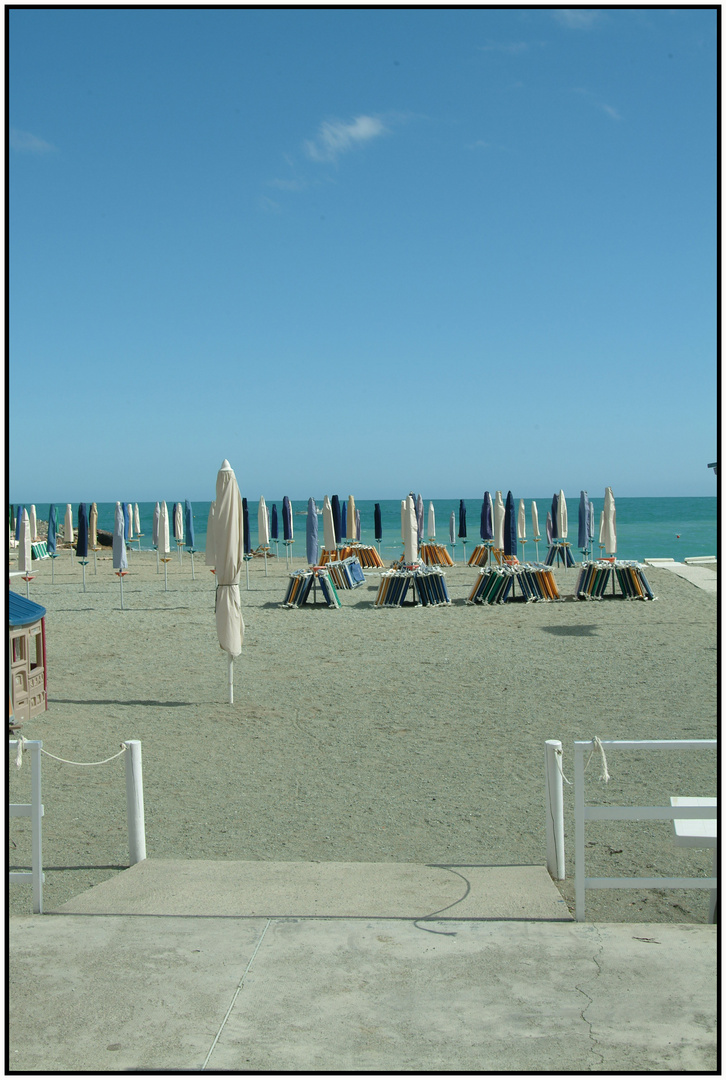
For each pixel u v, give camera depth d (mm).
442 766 6418
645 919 3904
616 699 8477
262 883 4188
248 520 23172
